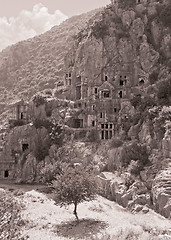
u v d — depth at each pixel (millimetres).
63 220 66750
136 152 87562
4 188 95375
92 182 66688
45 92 138500
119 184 82062
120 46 124562
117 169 90562
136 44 124312
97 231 59125
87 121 113125
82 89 123688
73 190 64250
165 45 121438
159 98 99312
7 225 64250
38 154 107438
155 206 71625
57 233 59312
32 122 115750
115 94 118000
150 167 81438
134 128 97375
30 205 76875
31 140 111188
